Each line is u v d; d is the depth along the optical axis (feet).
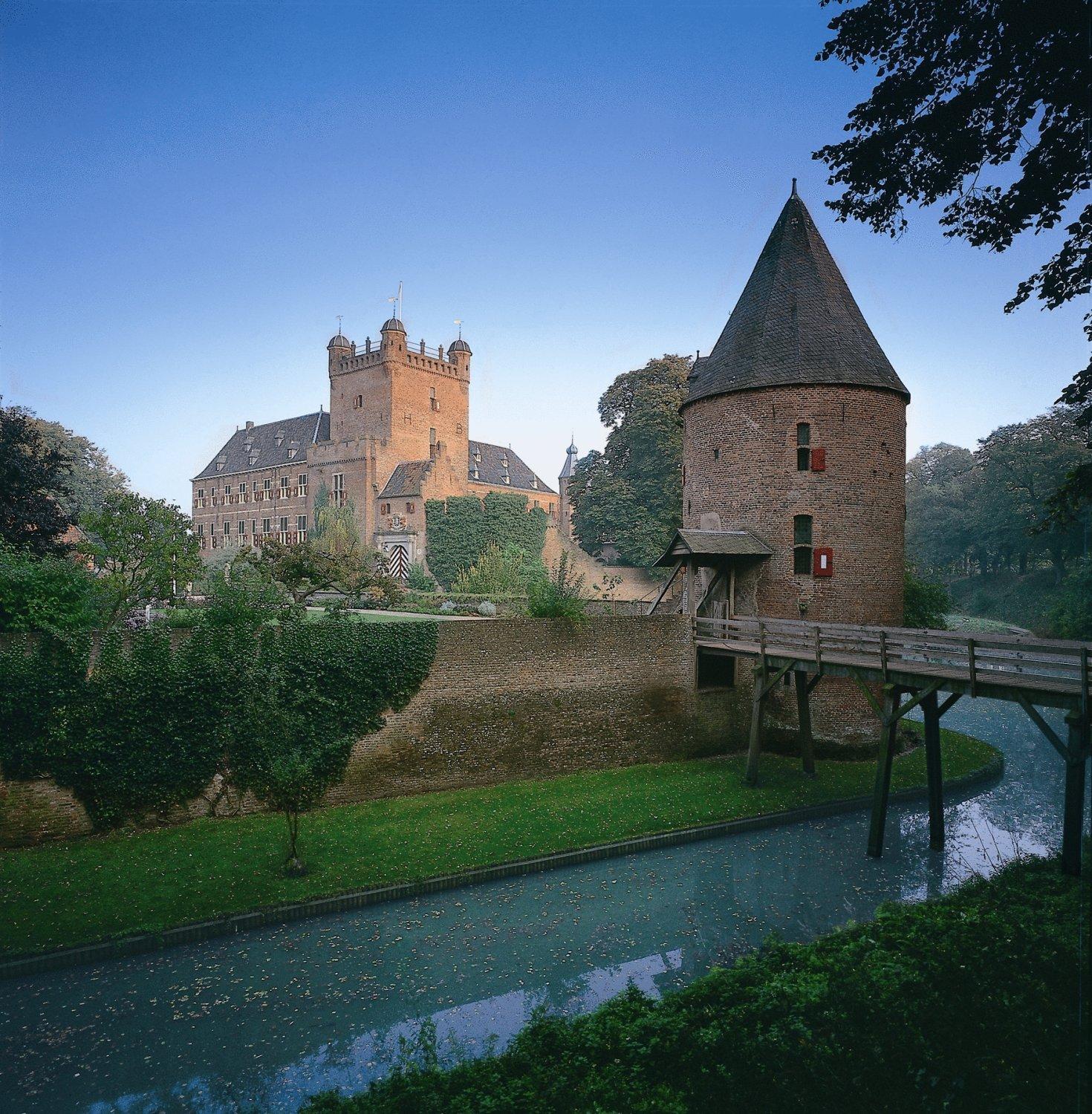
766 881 44.47
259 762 50.39
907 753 69.62
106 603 51.90
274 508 216.33
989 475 171.22
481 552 177.78
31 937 35.22
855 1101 19.84
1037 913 31.48
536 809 52.75
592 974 34.73
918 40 31.30
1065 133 30.78
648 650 65.41
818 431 67.77
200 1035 29.96
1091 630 122.83
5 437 61.67
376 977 34.19
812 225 74.95
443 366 207.82
